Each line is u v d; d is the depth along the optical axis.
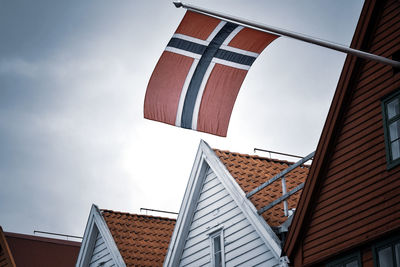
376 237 14.10
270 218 17.62
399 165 14.04
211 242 19.31
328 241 15.38
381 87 14.95
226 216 18.98
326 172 15.85
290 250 16.19
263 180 19.20
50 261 28.66
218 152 20.16
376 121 14.88
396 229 13.67
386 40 15.11
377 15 15.45
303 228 16.09
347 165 15.34
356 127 15.35
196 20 14.45
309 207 16.02
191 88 14.91
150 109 14.90
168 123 14.88
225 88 14.96
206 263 19.31
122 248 22.61
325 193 15.76
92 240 23.75
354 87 15.63
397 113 14.38
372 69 15.27
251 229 18.02
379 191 14.40
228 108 14.98
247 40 14.62
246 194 18.20
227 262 18.48
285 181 18.23
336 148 15.73
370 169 14.75
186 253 20.17
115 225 23.56
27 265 28.03
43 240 29.09
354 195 15.00
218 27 14.47
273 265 17.02
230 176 19.00
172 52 14.85
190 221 20.31
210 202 19.75
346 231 14.97
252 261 17.70
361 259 14.49
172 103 14.90
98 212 23.75
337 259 15.08
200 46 14.75
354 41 15.70
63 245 29.45
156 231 23.89
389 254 13.87
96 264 23.34
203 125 14.92
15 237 28.52
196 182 20.20
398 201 13.91
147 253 22.70
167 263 20.42
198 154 20.39
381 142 14.65
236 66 14.88
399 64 13.13
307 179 16.11
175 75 14.93
